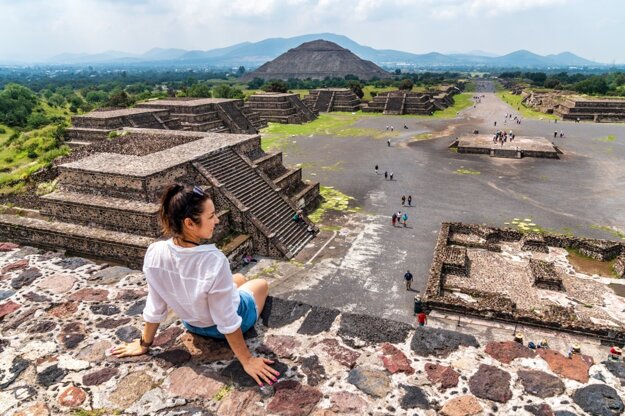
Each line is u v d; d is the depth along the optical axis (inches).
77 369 192.5
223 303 174.1
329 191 1627.7
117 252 895.7
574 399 175.0
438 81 7455.7
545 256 1082.1
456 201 1510.8
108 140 1341.0
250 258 1060.5
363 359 194.7
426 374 187.0
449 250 1037.8
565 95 4160.9
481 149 2251.5
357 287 945.5
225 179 1144.2
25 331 219.5
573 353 201.2
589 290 927.7
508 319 787.4
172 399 175.0
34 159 1768.0
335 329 212.7
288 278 983.6
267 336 207.3
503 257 1077.1
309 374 185.6
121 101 3430.1
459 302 820.0
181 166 1056.8
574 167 1966.0
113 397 177.2
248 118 2866.6
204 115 2434.8
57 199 978.7
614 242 1075.9
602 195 1565.0
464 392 178.1
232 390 177.9
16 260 296.7
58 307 240.2
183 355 197.5
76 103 4195.4
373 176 1828.2
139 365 193.0
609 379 185.0
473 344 204.8
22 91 3531.0
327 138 2682.1
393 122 3373.5
